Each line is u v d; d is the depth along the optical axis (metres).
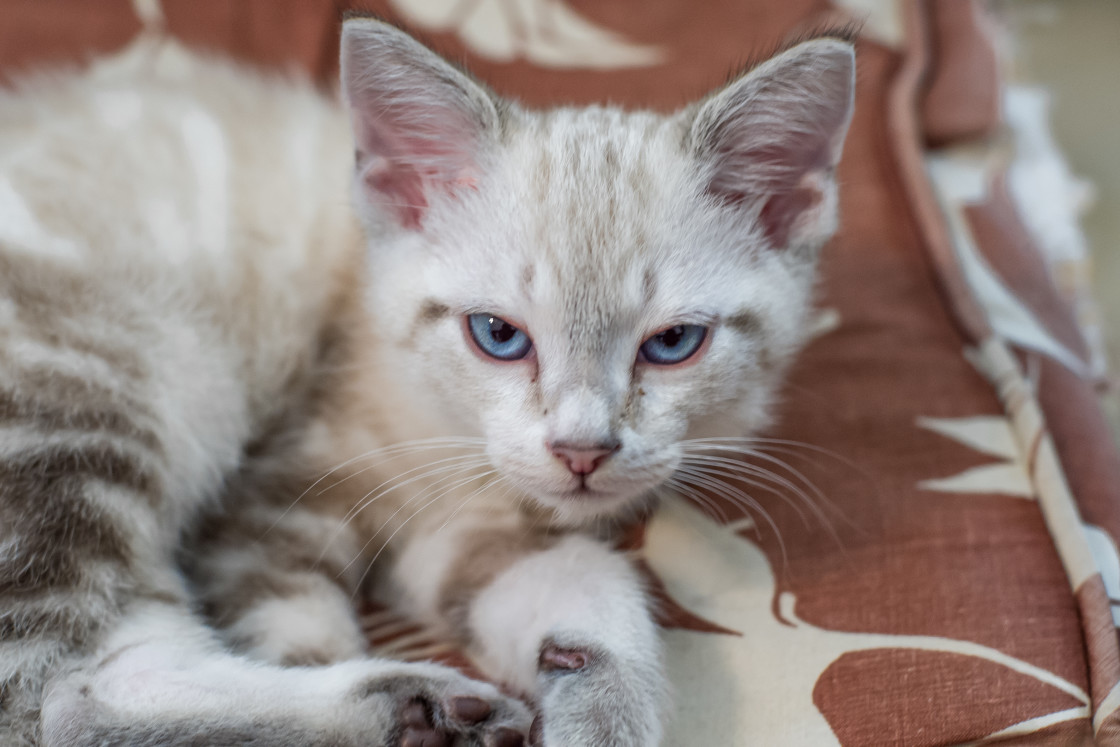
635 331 0.32
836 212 0.34
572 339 0.31
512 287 0.32
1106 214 0.61
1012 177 0.50
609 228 0.32
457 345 0.32
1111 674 0.31
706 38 0.48
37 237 0.33
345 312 0.36
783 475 0.36
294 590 0.33
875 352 0.39
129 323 0.33
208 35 0.45
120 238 0.34
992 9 0.77
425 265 0.33
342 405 0.35
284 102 0.38
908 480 0.36
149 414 0.33
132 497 0.32
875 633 0.32
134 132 0.35
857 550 0.34
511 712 0.31
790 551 0.34
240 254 0.35
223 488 0.35
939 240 0.42
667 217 0.32
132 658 0.30
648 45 0.48
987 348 0.39
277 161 0.36
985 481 0.35
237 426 0.35
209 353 0.34
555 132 0.33
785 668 0.32
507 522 0.34
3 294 0.32
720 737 0.31
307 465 0.35
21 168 0.34
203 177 0.35
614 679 0.30
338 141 0.38
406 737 0.30
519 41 0.48
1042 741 0.31
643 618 0.32
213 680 0.30
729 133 0.33
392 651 0.33
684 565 0.34
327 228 0.36
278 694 0.30
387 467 0.35
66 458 0.31
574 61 0.47
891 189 0.43
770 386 0.35
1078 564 0.33
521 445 0.32
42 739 0.30
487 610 0.33
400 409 0.34
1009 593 0.33
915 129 0.45
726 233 0.33
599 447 0.31
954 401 0.38
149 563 0.32
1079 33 0.79
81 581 0.31
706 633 0.33
